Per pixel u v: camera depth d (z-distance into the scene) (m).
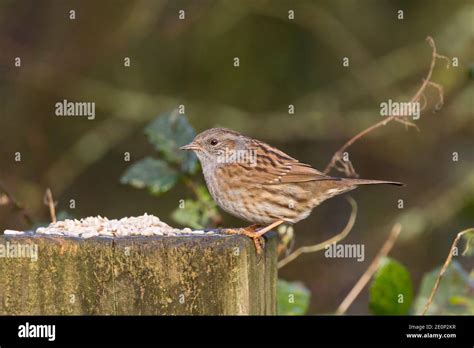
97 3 14.22
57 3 14.26
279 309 8.09
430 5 14.42
